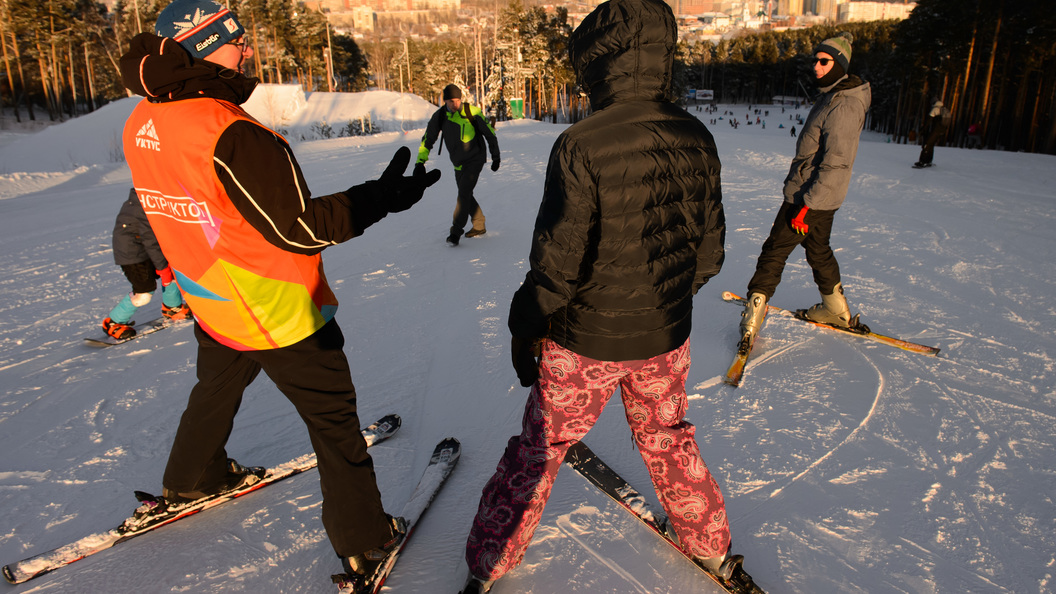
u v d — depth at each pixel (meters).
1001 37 37.59
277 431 2.76
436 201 8.66
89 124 29.53
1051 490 2.23
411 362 3.46
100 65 62.47
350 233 1.59
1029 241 5.79
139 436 2.78
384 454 2.56
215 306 1.69
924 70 44.41
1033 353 3.39
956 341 3.60
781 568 1.90
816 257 3.55
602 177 1.44
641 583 1.85
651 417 1.74
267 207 1.47
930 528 2.05
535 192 9.09
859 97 3.12
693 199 1.60
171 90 1.51
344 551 1.76
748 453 2.51
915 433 2.63
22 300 4.94
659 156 1.49
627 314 1.57
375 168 12.51
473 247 6.04
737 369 3.19
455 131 5.74
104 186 12.30
